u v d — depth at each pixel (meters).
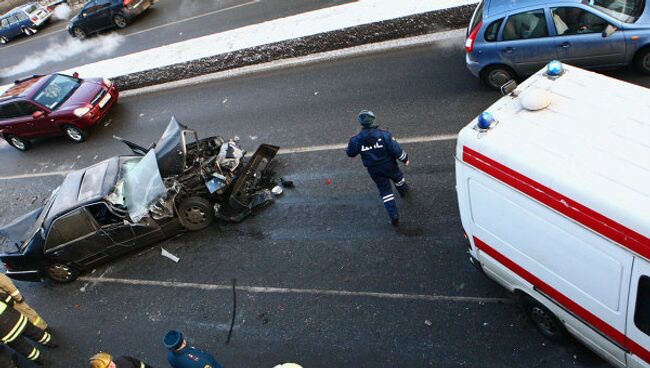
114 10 18.48
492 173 4.51
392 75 10.26
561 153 4.09
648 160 3.75
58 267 8.00
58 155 12.52
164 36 16.56
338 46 11.91
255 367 5.99
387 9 11.61
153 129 11.89
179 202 8.09
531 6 7.88
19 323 6.43
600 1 7.64
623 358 4.22
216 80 12.98
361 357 5.66
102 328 7.23
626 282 3.71
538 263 4.50
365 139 6.32
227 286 7.14
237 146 8.75
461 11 10.55
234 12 16.16
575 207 3.85
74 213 7.65
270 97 11.25
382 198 6.87
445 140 8.05
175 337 4.58
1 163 13.21
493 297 5.74
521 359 5.10
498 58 8.39
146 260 8.12
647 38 7.35
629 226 3.51
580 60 7.98
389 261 6.59
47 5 25.52
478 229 5.04
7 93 12.86
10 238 8.29
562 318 4.66
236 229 8.04
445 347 5.45
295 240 7.44
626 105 4.28
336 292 6.47
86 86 12.68
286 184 8.42
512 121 4.62
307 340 6.06
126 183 8.05
